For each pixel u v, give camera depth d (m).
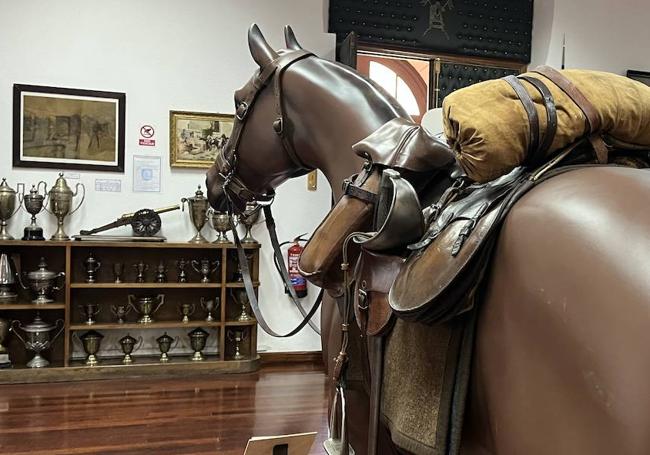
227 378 3.71
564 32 4.86
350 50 3.98
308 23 4.34
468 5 4.81
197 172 4.13
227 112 4.18
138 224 3.92
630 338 0.47
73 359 3.84
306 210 4.31
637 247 0.50
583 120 0.67
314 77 1.27
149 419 2.85
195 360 3.87
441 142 1.02
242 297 4.04
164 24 4.06
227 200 1.64
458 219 0.71
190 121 4.11
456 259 0.66
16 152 3.84
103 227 3.87
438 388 0.71
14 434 2.61
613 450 0.47
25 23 3.84
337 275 1.04
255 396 3.29
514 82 0.72
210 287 3.94
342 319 1.07
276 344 4.21
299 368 4.02
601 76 0.73
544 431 0.54
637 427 0.45
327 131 1.23
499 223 0.65
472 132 0.69
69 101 3.91
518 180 0.71
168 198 4.09
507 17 4.91
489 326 0.64
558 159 0.69
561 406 0.52
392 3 4.62
